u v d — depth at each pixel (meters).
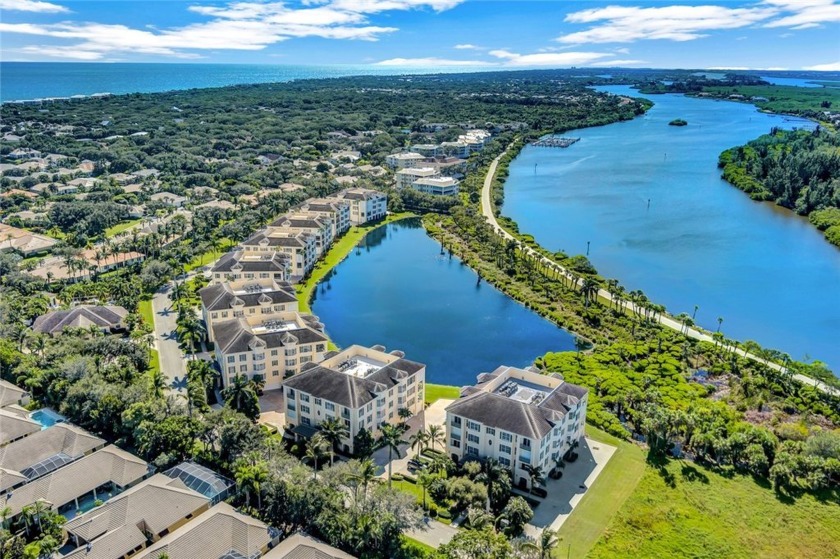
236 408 190.12
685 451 186.00
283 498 149.25
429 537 147.00
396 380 191.12
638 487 166.12
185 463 166.38
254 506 155.62
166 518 147.00
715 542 146.88
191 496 152.88
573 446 181.25
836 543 147.25
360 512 144.50
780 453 173.88
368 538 138.25
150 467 168.88
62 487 157.25
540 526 150.88
